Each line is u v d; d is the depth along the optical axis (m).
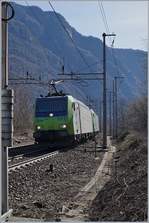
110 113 92.38
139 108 64.06
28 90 93.25
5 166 10.84
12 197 15.20
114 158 32.16
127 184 13.48
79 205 13.93
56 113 38.09
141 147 24.98
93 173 22.88
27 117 92.44
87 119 56.25
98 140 66.38
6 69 10.78
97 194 15.63
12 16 10.89
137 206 10.38
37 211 12.52
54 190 17.30
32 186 17.97
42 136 38.12
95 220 10.85
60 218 11.46
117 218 10.34
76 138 41.47
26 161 25.25
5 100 10.65
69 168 24.97
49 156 30.80
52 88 41.66
